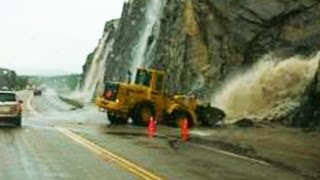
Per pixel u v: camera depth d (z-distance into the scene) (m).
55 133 29.73
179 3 58.94
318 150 25.69
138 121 40.50
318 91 36.50
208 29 54.16
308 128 36.00
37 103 78.19
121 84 40.75
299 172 18.59
